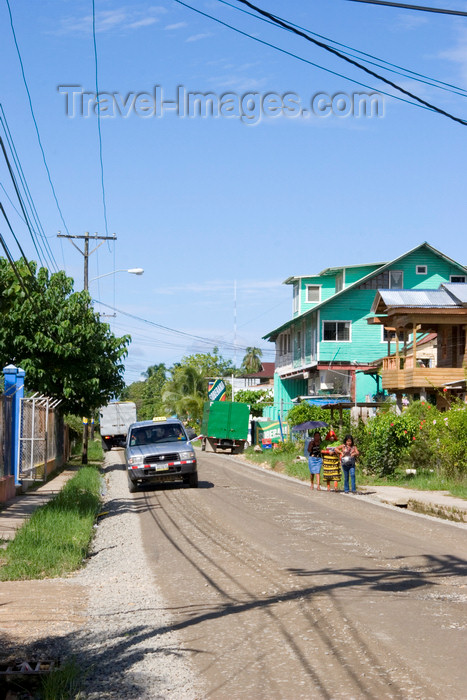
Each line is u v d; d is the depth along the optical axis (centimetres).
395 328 3872
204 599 877
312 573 1015
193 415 7612
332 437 3225
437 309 3556
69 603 873
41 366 3125
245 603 846
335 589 906
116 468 3669
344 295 4981
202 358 9331
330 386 5034
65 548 1202
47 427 2778
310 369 5303
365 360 4969
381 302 3834
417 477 2558
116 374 3422
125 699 559
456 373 3534
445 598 859
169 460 2380
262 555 1166
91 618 803
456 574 1006
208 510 1808
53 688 564
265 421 4847
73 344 3152
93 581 1016
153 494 2306
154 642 703
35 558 1119
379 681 575
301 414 4291
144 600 884
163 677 605
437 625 738
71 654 673
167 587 956
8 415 2048
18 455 2202
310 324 5275
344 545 1265
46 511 1558
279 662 629
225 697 554
